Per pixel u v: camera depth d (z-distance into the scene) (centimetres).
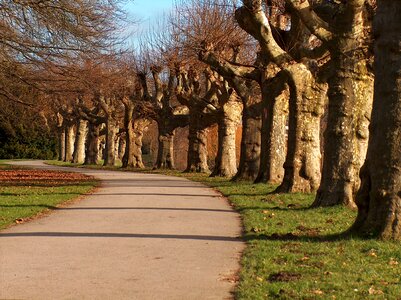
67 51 2483
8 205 1772
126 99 5416
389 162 1082
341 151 1697
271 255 980
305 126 2164
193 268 904
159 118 5097
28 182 2936
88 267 912
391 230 1076
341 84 1691
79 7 2355
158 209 1744
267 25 2089
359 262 917
